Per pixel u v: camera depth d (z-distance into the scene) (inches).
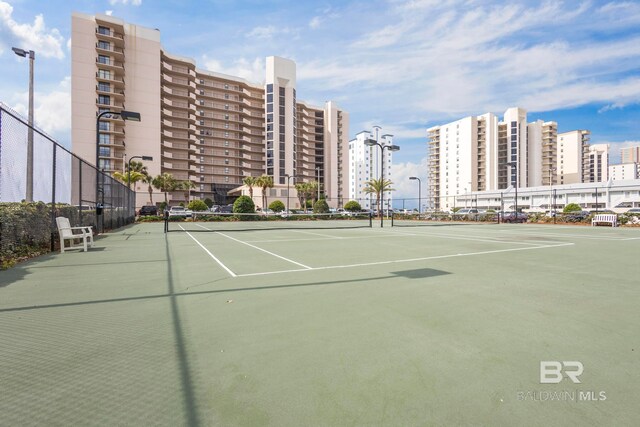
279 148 3799.2
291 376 97.3
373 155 5462.6
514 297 184.2
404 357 109.7
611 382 94.3
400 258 332.8
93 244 478.3
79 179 495.2
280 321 144.6
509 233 730.8
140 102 2711.6
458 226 1091.3
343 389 90.6
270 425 75.4
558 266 286.8
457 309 161.9
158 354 112.1
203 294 190.4
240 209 1534.2
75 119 2456.9
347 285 213.0
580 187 2212.1
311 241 529.7
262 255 356.8
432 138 5000.0
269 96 3777.1
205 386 92.0
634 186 1959.9
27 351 114.9
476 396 87.2
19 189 350.3
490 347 117.7
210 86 3565.5
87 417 78.6
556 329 135.3
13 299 180.1
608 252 386.3
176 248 427.2
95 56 2527.1
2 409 81.7
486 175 4232.3
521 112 4431.6
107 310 160.4
